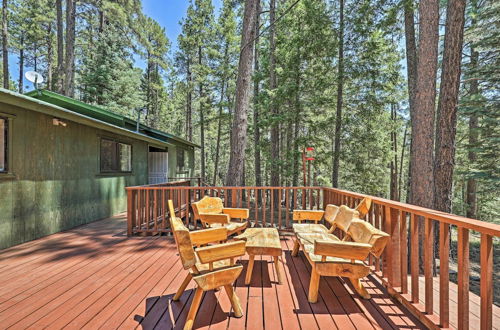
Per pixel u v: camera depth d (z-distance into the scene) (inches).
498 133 299.0
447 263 68.7
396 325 74.4
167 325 74.3
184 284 87.0
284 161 404.5
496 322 78.2
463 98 311.3
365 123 392.8
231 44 684.1
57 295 92.0
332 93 415.8
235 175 246.8
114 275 109.5
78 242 159.9
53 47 783.1
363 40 361.4
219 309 82.5
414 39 308.3
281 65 449.4
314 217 137.1
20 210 157.6
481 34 297.3
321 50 382.0
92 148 228.1
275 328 72.5
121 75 618.2
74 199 204.2
